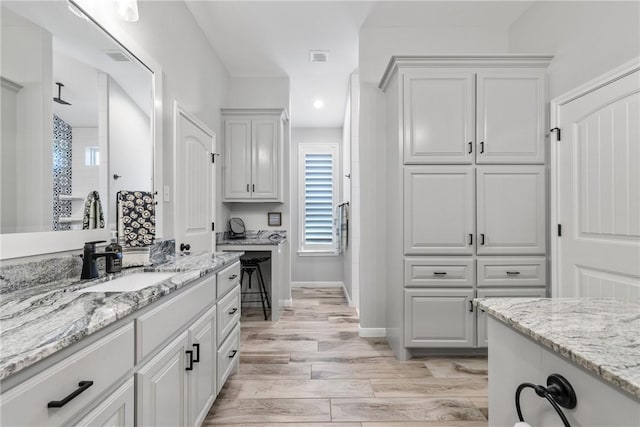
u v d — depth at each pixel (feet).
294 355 8.50
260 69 12.29
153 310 3.66
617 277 6.32
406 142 8.18
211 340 5.63
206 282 5.42
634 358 1.95
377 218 9.93
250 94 12.85
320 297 14.69
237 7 8.76
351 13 9.18
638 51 5.93
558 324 2.60
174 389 4.18
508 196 8.14
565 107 7.58
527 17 9.10
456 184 8.17
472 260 8.15
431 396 6.57
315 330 10.40
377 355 8.54
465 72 8.17
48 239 4.20
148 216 5.63
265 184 12.07
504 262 8.13
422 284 8.18
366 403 6.31
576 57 7.34
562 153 7.68
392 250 9.04
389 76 8.99
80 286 4.01
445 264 8.16
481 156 8.14
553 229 7.86
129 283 4.99
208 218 10.00
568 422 2.14
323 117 16.29
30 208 3.95
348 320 11.42
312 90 13.79
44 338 2.28
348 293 13.84
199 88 9.60
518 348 2.74
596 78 6.68
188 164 8.52
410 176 8.19
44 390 2.16
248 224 13.20
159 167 6.89
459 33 9.96
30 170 3.94
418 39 9.93
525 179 8.15
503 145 8.15
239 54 11.23
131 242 5.47
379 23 9.65
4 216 3.63
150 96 6.61
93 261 4.50
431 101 8.18
